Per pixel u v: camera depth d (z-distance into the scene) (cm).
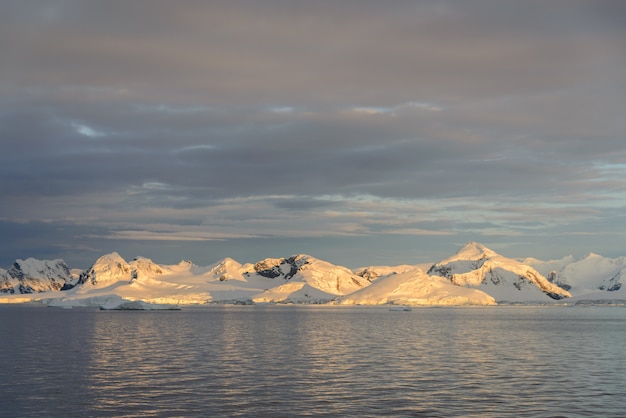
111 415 5456
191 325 18638
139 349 10712
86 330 16075
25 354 9900
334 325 18925
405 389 6625
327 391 6506
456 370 8038
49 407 5753
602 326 19038
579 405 5831
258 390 6556
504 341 12656
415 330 16388
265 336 13900
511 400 6053
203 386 6788
